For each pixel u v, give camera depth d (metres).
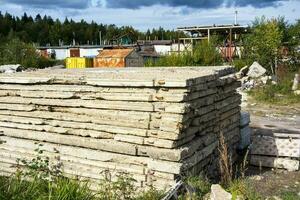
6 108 7.39
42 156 6.73
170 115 5.86
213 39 27.52
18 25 112.06
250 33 30.97
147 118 6.01
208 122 6.96
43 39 108.31
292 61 29.06
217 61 24.50
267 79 21.66
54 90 6.93
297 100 17.14
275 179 7.01
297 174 7.33
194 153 6.32
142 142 6.01
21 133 7.12
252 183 6.70
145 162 5.95
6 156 7.15
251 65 25.67
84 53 56.84
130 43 54.81
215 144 7.13
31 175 5.70
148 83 6.08
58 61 49.53
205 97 6.71
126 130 6.14
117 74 7.29
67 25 112.81
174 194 5.40
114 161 6.20
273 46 27.38
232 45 33.34
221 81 7.32
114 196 5.43
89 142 6.42
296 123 12.91
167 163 5.78
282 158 7.74
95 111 6.49
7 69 29.41
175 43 49.31
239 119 8.60
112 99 6.36
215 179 6.94
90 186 6.16
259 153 7.85
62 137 6.68
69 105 6.72
